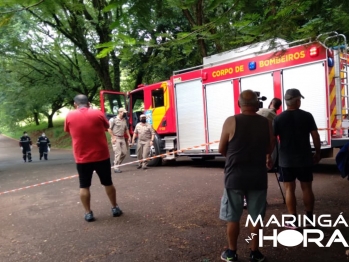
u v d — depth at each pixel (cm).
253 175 332
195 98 1055
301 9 324
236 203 340
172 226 476
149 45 330
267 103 872
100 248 407
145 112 1211
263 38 374
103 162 522
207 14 326
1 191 855
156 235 443
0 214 603
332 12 325
